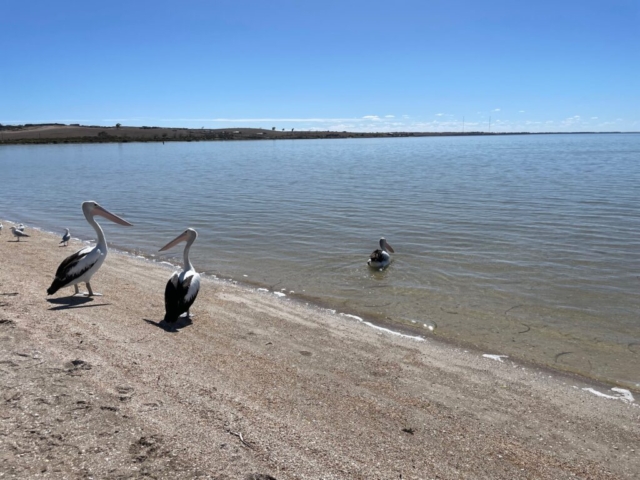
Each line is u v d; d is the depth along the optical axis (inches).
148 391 221.5
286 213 813.2
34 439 175.8
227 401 221.0
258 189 1138.7
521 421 229.6
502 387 263.4
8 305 331.0
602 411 243.3
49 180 1412.4
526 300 403.9
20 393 206.5
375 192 1054.4
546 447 209.6
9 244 580.7
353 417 220.1
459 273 477.1
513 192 1023.6
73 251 554.9
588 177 1307.8
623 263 501.4
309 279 462.9
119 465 166.1
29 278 414.6
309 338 319.6
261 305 384.2
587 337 334.6
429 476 181.0
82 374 231.3
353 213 806.5
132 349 272.2
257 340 310.0
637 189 1037.8
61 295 372.2
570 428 226.4
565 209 808.3
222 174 1550.2
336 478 172.7
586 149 3243.1
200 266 507.5
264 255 552.4
